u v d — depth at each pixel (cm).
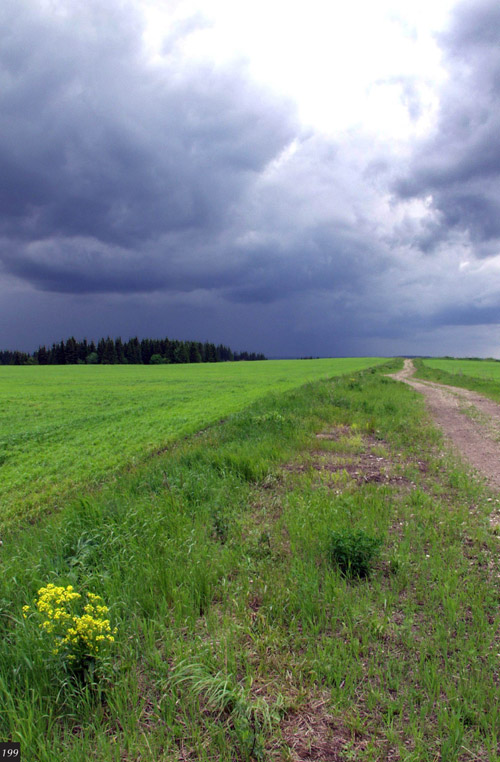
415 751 258
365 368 6944
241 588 441
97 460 1312
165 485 799
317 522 605
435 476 889
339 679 319
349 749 265
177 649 348
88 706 298
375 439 1283
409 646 354
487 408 2153
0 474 1208
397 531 596
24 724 279
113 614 394
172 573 466
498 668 327
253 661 346
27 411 2547
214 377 5606
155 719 293
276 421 1397
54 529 612
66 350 14412
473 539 561
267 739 274
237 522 620
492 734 265
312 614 399
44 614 362
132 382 4938
